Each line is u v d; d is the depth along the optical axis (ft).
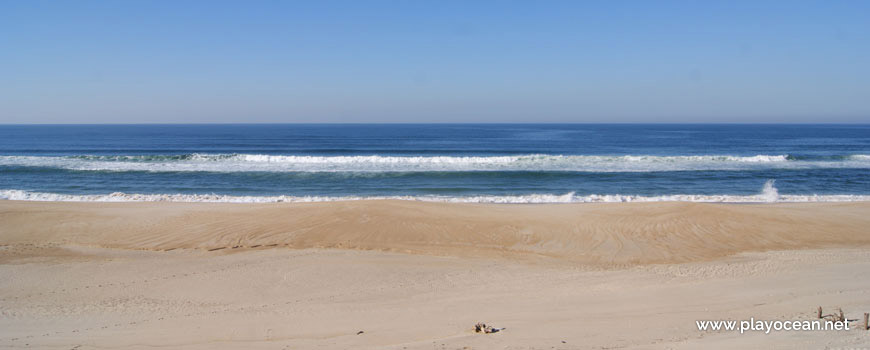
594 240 44.68
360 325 23.59
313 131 419.33
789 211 52.70
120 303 29.01
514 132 382.42
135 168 96.78
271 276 34.37
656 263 38.86
